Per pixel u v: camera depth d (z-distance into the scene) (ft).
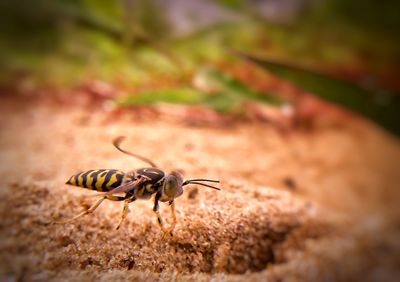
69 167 0.36
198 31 0.49
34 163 0.36
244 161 0.39
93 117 0.41
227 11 0.52
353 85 0.49
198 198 0.34
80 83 0.44
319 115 0.47
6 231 0.33
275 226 0.35
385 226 0.40
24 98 0.43
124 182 0.32
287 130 0.44
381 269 0.38
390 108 0.49
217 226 0.33
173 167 0.36
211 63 0.46
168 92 0.43
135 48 0.47
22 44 0.46
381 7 0.56
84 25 0.48
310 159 0.43
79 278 0.32
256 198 0.35
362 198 0.41
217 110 0.43
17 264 0.32
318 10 0.55
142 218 0.33
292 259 0.35
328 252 0.37
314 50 0.52
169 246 0.32
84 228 0.33
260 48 0.50
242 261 0.33
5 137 0.39
